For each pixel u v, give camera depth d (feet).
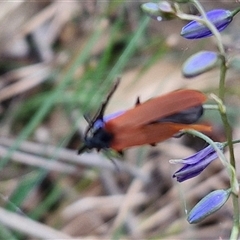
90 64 1.39
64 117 1.36
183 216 1.26
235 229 0.88
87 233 1.28
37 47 1.47
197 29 0.87
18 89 1.40
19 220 1.14
